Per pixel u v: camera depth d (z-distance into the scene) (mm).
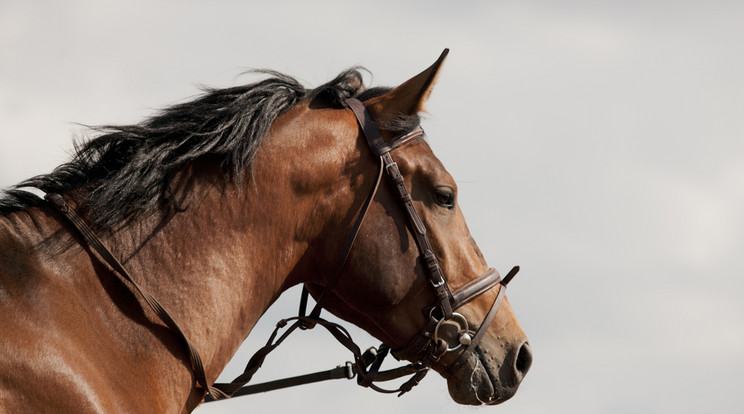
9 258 5293
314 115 6496
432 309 6832
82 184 5820
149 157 5816
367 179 6566
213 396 6168
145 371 5516
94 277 5504
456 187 6938
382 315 6824
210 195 5980
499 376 7109
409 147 6789
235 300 6000
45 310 5223
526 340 7355
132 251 5695
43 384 5008
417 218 6676
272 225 6180
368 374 7215
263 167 6168
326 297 6879
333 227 6496
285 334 6984
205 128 6117
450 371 7102
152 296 5645
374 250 6570
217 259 5914
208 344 5844
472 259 7074
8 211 5523
